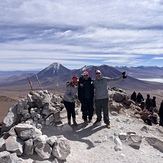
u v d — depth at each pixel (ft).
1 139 29.86
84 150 31.68
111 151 31.63
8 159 24.07
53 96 48.08
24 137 28.81
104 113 39.68
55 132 37.40
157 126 49.39
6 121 38.45
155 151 33.53
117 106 53.78
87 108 41.81
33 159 27.07
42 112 40.70
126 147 33.42
